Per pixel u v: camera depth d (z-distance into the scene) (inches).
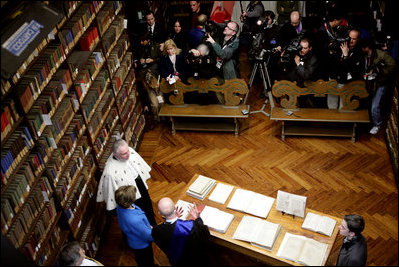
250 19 287.9
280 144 264.4
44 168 163.8
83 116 197.5
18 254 137.6
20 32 140.4
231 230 180.4
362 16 323.0
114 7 234.8
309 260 163.0
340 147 258.1
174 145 271.7
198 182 200.5
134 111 271.1
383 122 273.1
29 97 153.3
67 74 181.2
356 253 156.6
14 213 144.5
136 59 276.1
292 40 258.7
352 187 231.9
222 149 265.0
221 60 263.4
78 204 192.4
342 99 250.5
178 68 265.7
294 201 181.5
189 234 170.9
